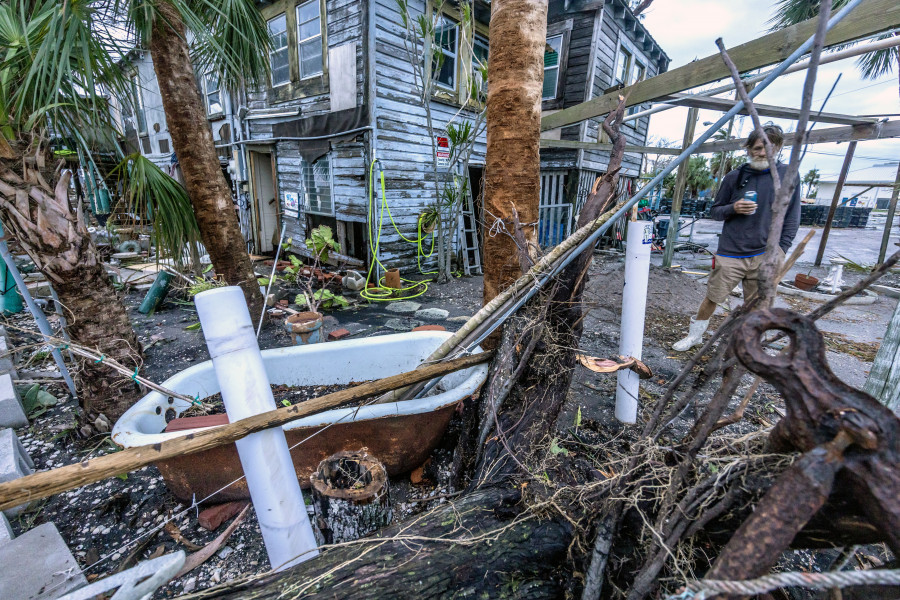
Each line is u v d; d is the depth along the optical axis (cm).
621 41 805
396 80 531
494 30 172
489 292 203
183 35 287
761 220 261
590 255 159
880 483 48
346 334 373
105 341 207
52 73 149
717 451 82
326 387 246
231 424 106
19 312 420
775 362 57
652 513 89
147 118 946
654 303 474
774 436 64
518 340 164
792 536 52
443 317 441
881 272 50
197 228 293
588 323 412
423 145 599
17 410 231
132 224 259
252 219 755
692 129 619
